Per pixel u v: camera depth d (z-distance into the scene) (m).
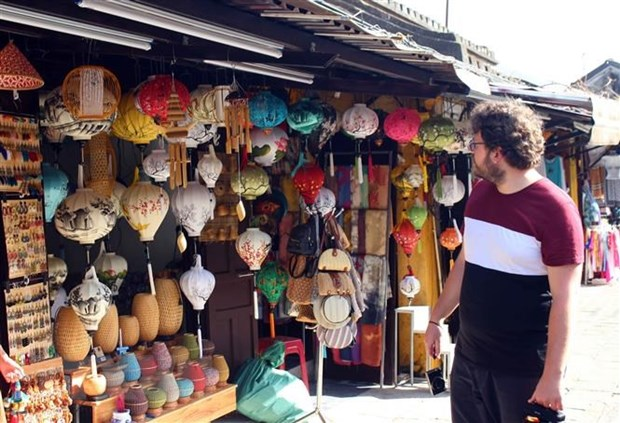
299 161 5.59
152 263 5.43
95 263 4.23
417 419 5.48
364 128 5.20
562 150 10.86
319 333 5.02
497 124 2.58
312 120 4.74
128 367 4.21
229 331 5.46
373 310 6.30
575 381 6.62
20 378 3.01
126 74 4.18
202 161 4.40
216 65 3.90
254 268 4.98
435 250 6.72
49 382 3.50
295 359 6.69
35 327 3.51
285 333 6.68
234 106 3.71
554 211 2.53
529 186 2.60
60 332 3.85
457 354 2.86
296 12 2.95
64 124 3.51
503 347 2.65
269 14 2.97
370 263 6.29
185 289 4.55
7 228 3.35
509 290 2.63
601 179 13.80
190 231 4.41
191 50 3.39
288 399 5.13
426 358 6.56
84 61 3.53
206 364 4.81
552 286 2.52
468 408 2.82
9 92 3.37
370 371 6.49
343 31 3.34
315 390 6.29
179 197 4.35
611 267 13.09
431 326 3.10
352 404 5.86
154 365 4.39
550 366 2.47
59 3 2.50
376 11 6.67
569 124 8.06
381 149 6.27
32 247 3.50
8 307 3.36
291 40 3.27
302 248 4.89
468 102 6.62
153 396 4.17
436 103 6.33
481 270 2.71
